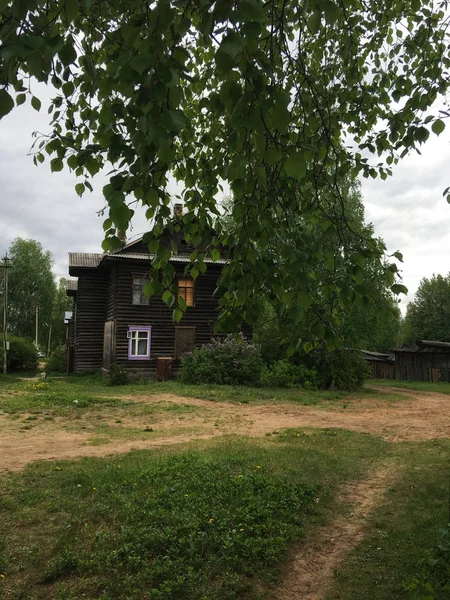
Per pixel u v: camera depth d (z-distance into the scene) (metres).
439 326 50.12
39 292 60.25
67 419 11.66
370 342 26.05
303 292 2.15
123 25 1.77
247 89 1.85
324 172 3.24
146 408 13.62
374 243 2.70
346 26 4.04
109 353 23.80
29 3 1.43
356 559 4.26
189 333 23.55
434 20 3.87
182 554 3.99
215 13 1.49
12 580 3.63
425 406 17.33
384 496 6.09
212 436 9.96
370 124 4.39
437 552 3.77
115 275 23.11
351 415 14.19
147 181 2.01
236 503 5.20
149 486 5.80
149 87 1.55
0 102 1.41
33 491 5.70
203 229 3.14
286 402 16.52
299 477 6.54
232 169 1.75
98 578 3.61
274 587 3.71
